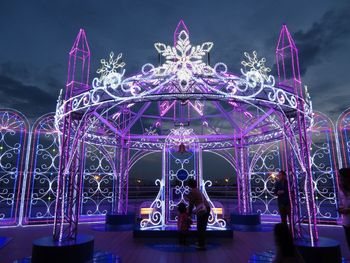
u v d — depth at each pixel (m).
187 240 6.95
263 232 8.25
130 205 14.99
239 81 5.35
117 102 5.55
